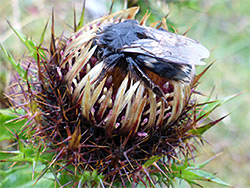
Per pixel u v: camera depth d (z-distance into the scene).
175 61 0.07
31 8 0.13
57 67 0.07
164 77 0.07
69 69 0.07
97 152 0.07
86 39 0.07
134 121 0.07
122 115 0.07
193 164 0.09
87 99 0.07
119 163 0.07
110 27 0.07
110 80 0.07
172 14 0.12
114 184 0.08
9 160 0.07
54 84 0.07
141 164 0.08
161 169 0.08
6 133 0.08
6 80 0.10
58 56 0.08
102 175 0.07
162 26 0.09
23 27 0.13
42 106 0.08
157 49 0.07
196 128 0.08
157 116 0.08
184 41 0.07
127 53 0.07
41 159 0.07
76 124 0.07
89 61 0.07
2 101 0.09
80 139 0.07
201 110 0.08
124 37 0.07
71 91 0.07
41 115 0.07
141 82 0.07
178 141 0.08
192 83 0.08
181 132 0.08
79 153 0.07
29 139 0.08
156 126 0.07
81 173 0.07
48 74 0.08
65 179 0.08
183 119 0.08
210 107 0.09
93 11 0.12
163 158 0.08
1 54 0.10
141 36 0.07
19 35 0.09
